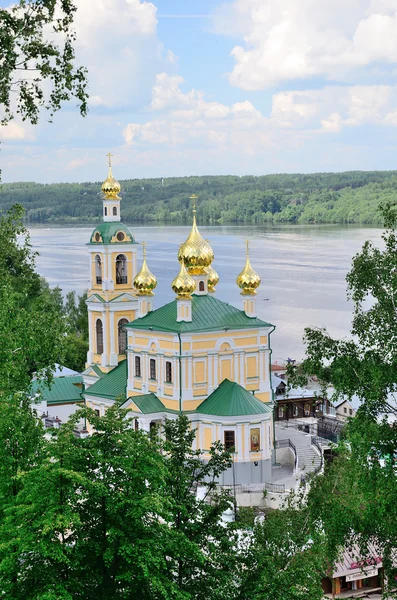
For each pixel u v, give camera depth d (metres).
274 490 82.44
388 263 44.34
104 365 104.62
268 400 92.44
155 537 40.81
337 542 44.84
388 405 45.03
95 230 105.81
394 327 44.19
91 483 39.31
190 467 47.28
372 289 45.00
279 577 43.12
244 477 85.25
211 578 43.94
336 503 44.31
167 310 93.00
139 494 41.12
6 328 54.66
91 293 106.31
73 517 38.28
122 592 40.72
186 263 94.19
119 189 106.44
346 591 65.19
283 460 92.56
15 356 55.09
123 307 104.75
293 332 182.12
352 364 44.53
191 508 45.69
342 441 48.12
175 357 87.75
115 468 41.81
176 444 47.28
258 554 44.69
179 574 43.59
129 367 94.75
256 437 85.88
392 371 43.59
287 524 46.72
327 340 45.88
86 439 42.72
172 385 88.56
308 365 45.72
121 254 105.19
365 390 43.94
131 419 44.19
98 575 40.97
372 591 64.94
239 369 90.44
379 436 43.19
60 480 39.62
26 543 37.97
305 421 107.44
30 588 39.31
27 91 49.41
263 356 91.94
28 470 42.03
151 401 90.31
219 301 93.25
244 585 44.28
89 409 44.38
